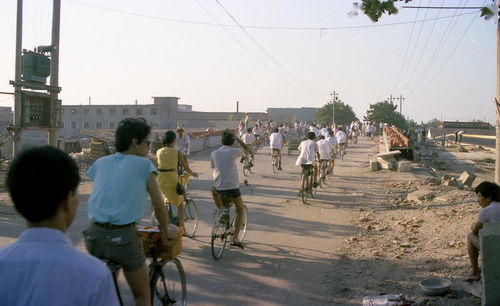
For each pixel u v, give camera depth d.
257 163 22.91
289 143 28.02
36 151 1.72
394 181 16.70
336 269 6.68
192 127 91.44
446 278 6.11
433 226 9.27
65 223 1.77
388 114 86.38
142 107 83.38
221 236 7.16
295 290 5.82
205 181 16.16
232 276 6.32
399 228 9.32
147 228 4.23
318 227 9.50
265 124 42.06
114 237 3.45
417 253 7.42
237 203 7.37
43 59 14.23
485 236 4.42
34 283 1.55
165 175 7.41
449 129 75.31
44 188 1.65
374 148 35.91
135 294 3.62
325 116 104.19
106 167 3.62
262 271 6.56
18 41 14.06
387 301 5.16
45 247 1.61
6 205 10.50
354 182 16.64
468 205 11.23
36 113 14.41
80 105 84.75
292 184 16.16
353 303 5.39
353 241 8.31
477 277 5.66
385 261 7.04
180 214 7.72
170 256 4.13
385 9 5.63
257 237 8.56
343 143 25.14
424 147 43.59
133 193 3.54
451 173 23.78
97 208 3.52
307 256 7.36
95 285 1.57
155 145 19.09
